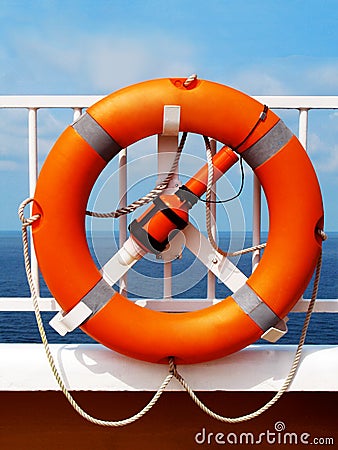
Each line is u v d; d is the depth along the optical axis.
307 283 2.01
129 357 2.02
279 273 1.97
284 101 2.17
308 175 1.99
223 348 1.96
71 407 2.60
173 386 2.04
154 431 2.43
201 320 1.97
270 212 2.02
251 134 1.98
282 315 1.99
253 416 2.01
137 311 1.99
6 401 2.64
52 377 2.05
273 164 1.98
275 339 2.00
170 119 1.96
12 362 2.06
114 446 2.33
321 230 2.02
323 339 17.42
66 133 1.99
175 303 2.20
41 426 2.45
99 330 1.96
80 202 1.98
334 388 2.06
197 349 1.95
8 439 2.36
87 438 2.38
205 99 1.97
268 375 2.06
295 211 1.97
